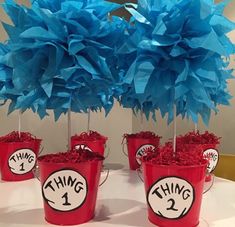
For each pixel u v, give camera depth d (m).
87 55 0.55
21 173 0.91
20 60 0.55
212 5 0.52
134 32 0.56
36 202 0.73
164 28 0.50
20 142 0.90
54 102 0.56
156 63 0.52
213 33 0.49
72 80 0.54
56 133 1.26
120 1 1.36
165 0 0.53
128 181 0.92
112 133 1.45
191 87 0.51
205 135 0.96
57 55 0.52
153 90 0.53
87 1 0.58
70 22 0.54
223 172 1.16
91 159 0.61
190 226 0.58
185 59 0.52
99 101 0.60
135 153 1.05
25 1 1.15
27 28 0.55
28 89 0.55
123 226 0.59
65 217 0.60
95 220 0.62
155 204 0.59
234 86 1.25
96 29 0.56
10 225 0.60
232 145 1.28
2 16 1.10
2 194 0.79
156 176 0.57
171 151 0.62
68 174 0.59
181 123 1.38
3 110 1.10
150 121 1.47
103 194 0.79
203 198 0.76
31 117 1.18
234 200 0.75
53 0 0.57
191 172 0.56
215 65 0.53
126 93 0.79
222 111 1.29
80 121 1.33
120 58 0.60
